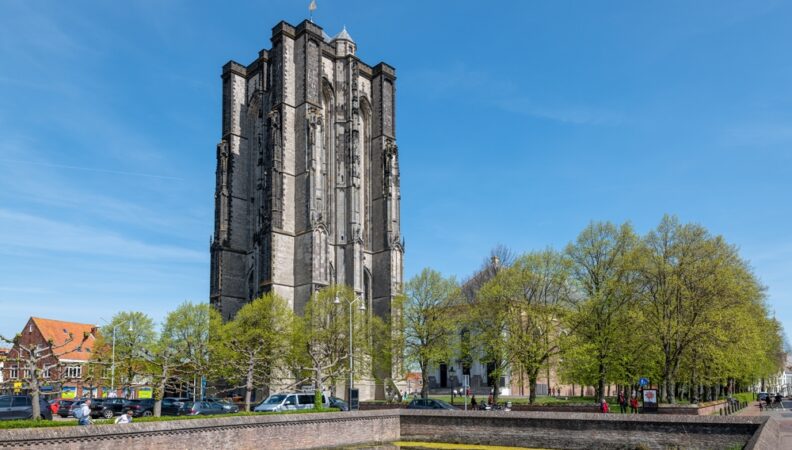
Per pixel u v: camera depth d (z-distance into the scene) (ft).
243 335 285.84
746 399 419.54
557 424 156.04
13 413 161.27
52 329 430.20
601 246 245.65
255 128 390.42
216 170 385.50
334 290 303.07
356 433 168.45
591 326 237.66
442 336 278.05
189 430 129.39
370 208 385.50
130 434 118.93
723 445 134.51
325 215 359.25
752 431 131.85
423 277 282.77
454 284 284.61
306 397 200.44
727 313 218.38
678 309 222.69
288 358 289.94
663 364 240.73
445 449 157.58
